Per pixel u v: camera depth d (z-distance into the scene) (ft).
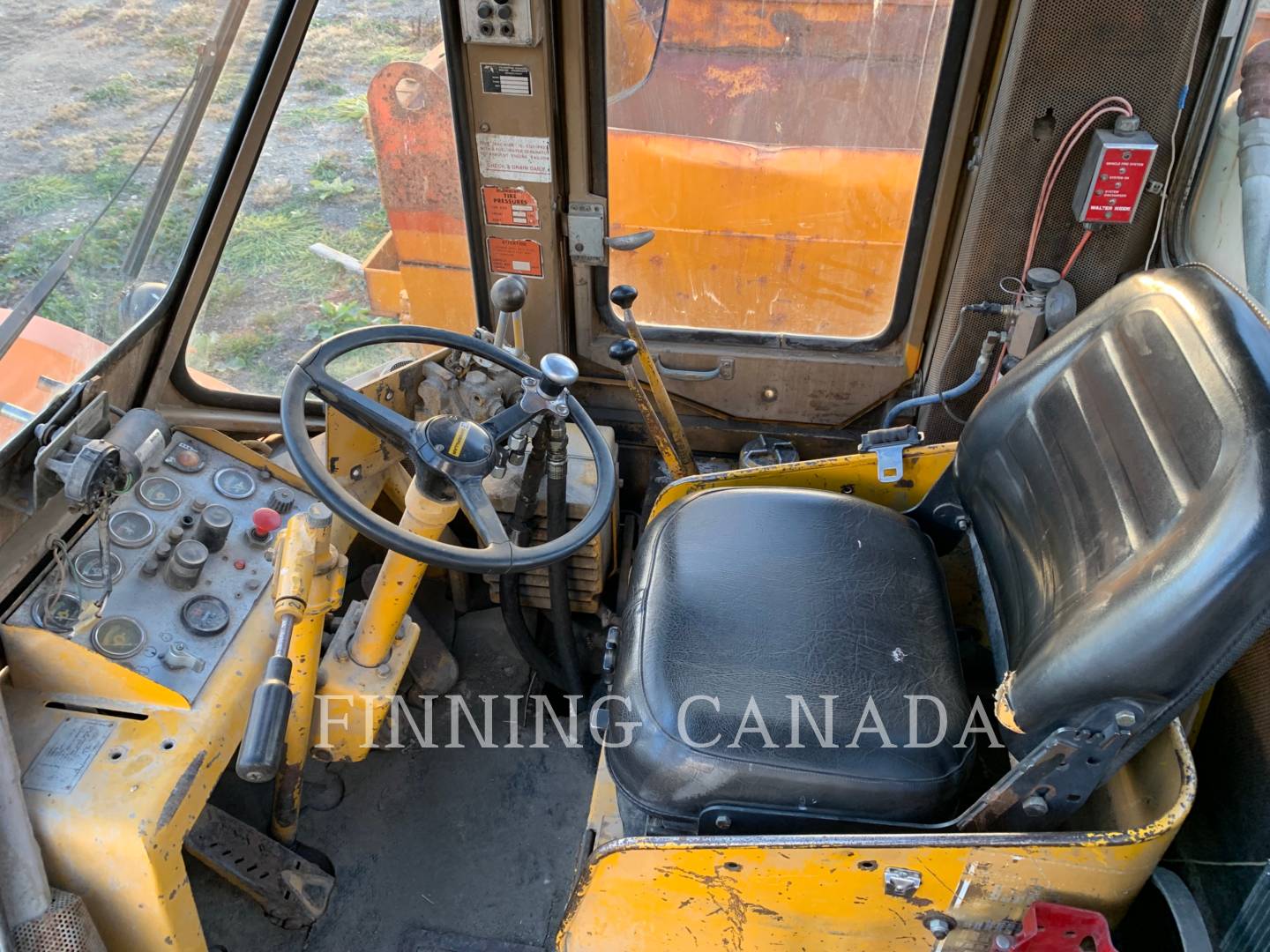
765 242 7.51
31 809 4.64
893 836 4.35
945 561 6.68
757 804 4.75
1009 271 7.05
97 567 5.43
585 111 7.04
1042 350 5.34
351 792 7.11
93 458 4.95
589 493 7.41
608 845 4.61
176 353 6.39
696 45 6.69
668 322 8.13
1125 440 4.41
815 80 6.70
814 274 7.65
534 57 6.79
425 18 6.55
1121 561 4.17
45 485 5.12
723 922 4.82
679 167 7.24
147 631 5.35
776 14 6.47
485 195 7.43
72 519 5.54
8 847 4.44
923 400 7.41
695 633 5.20
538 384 5.32
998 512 5.50
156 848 4.67
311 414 7.43
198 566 5.56
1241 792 5.04
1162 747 4.65
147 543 5.67
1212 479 3.83
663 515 6.15
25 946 4.45
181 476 6.15
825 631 5.24
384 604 5.73
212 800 6.82
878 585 5.55
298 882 6.34
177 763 4.90
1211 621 3.76
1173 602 3.81
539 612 8.35
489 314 8.11
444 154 7.18
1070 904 4.50
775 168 7.11
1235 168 6.21
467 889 6.56
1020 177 6.66
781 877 4.54
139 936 4.89
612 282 7.94
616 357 6.73
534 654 7.45
